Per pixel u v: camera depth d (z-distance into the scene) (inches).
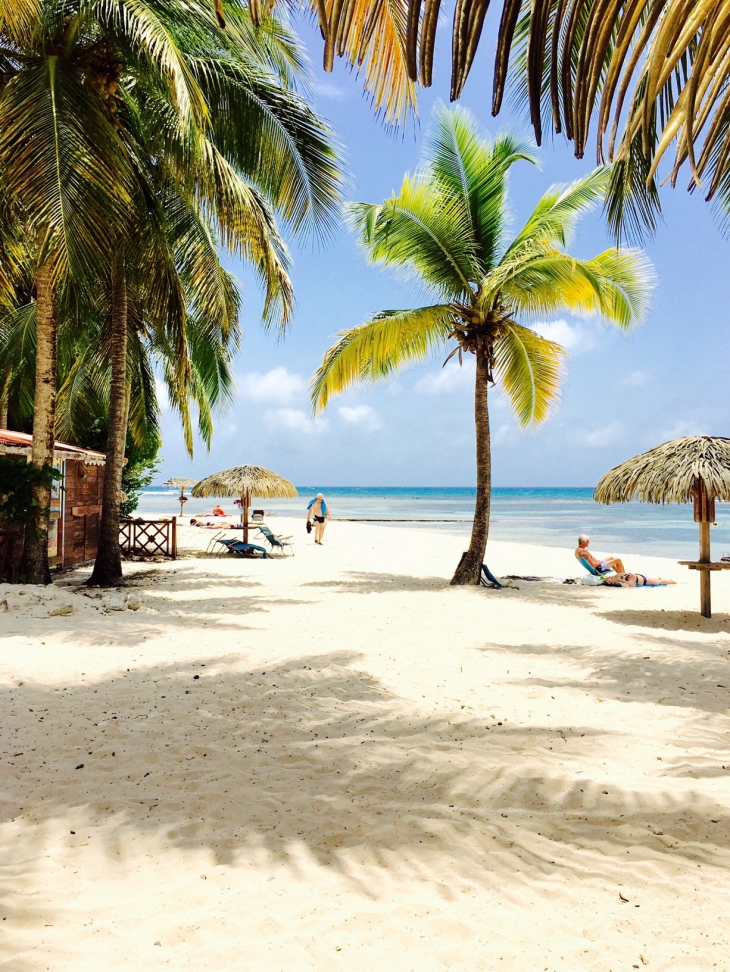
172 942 88.2
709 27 66.6
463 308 487.5
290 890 101.3
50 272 417.4
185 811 128.2
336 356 495.2
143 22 344.8
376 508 2753.4
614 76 72.2
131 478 753.0
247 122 422.0
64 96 350.3
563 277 461.7
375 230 478.3
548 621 354.6
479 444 502.6
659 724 185.2
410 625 334.6
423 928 91.9
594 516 1984.5
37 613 327.0
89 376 685.9
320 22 77.2
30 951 85.6
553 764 154.3
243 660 249.3
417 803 133.6
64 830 119.8
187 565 610.2
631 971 82.8
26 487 410.0
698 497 379.2
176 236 455.2
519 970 83.0
